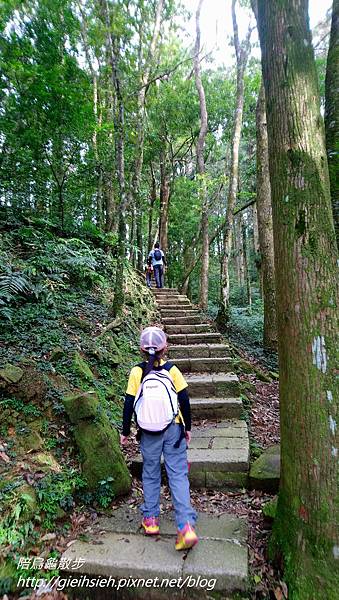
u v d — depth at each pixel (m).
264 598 1.96
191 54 14.48
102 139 8.78
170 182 17.27
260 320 10.72
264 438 4.01
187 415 2.45
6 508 2.29
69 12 7.15
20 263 5.24
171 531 2.47
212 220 15.75
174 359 5.55
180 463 2.41
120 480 2.86
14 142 6.88
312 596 1.78
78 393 3.47
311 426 1.89
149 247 17.59
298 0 2.12
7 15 6.36
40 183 7.68
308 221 1.99
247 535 2.42
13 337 3.88
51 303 4.90
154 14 11.52
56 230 7.47
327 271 1.96
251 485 3.02
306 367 1.93
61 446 2.94
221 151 19.08
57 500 2.51
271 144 2.17
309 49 2.13
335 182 3.39
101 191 9.27
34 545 2.24
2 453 2.68
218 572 2.04
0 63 6.13
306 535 1.88
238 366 6.23
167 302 9.30
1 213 6.51
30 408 3.07
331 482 1.83
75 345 4.32
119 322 5.59
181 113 15.03
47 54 6.64
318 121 2.09
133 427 3.96
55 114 6.55
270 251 8.12
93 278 6.52
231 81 15.41
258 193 8.39
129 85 10.04
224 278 9.20
